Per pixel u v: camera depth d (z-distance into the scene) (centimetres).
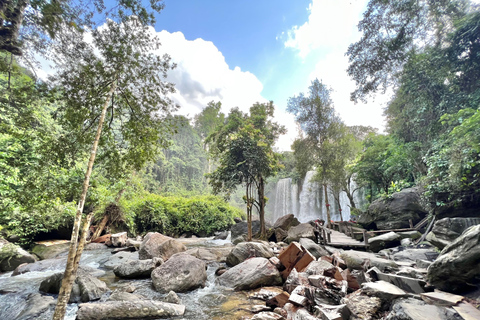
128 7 485
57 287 582
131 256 1058
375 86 1256
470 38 889
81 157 629
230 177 1371
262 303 520
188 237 2256
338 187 1995
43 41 507
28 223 1087
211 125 4775
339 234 1312
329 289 471
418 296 365
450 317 287
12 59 541
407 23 1034
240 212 3041
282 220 1670
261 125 1620
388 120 1712
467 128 665
